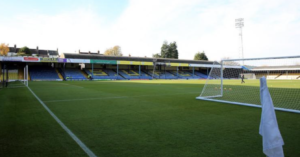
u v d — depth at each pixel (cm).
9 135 410
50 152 321
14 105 789
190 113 646
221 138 394
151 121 536
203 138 394
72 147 343
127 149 334
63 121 532
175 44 8312
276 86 2008
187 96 1124
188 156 305
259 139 388
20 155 308
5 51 6044
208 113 647
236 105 808
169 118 573
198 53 7588
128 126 484
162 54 8288
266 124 222
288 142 375
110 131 440
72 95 1147
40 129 455
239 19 5853
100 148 339
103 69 4550
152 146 348
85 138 392
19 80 3241
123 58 4584
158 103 857
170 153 316
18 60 3073
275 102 946
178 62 5212
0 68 2570
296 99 1055
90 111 673
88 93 1265
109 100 946
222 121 538
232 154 314
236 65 2142
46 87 1789
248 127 478
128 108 733
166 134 419
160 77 4853
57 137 398
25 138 391
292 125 503
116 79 4144
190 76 5306
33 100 934
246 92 1416
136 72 4831
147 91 1423
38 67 3875
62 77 3738
